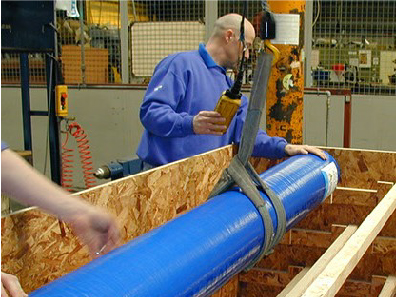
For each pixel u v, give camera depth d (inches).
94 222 37.6
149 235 51.7
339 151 101.8
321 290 41.2
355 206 101.0
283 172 80.7
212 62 100.3
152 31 205.3
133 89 202.8
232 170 66.1
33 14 124.6
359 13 191.3
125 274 43.6
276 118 114.7
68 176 196.7
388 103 189.5
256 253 64.4
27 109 162.1
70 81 210.8
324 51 196.4
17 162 34.3
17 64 218.7
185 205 83.0
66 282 41.4
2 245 48.0
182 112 96.1
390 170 99.1
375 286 97.4
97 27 210.7
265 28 68.7
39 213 52.8
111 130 209.0
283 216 67.9
